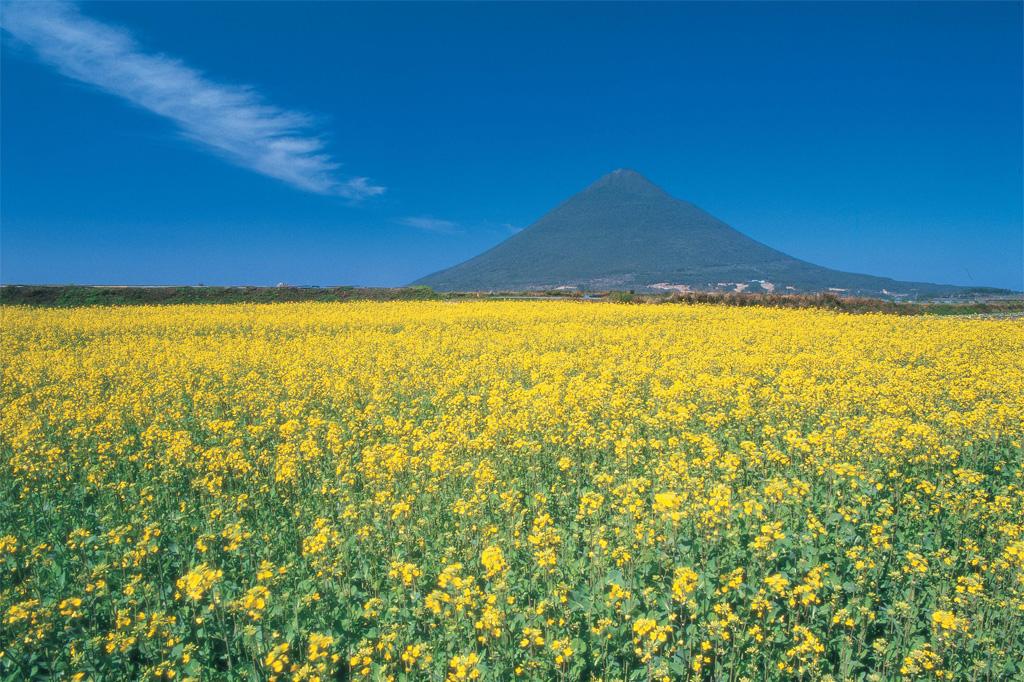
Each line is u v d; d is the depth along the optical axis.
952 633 6.08
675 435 13.09
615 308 46.09
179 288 62.50
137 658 6.66
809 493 9.67
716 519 7.75
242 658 6.54
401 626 6.47
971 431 12.48
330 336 31.78
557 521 9.45
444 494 10.12
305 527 9.39
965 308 51.50
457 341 27.67
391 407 16.39
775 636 6.39
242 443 13.65
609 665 6.07
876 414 14.27
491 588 7.06
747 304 54.19
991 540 8.29
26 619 6.64
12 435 13.30
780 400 14.77
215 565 8.19
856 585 7.02
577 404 14.91
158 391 17.98
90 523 9.77
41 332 32.53
